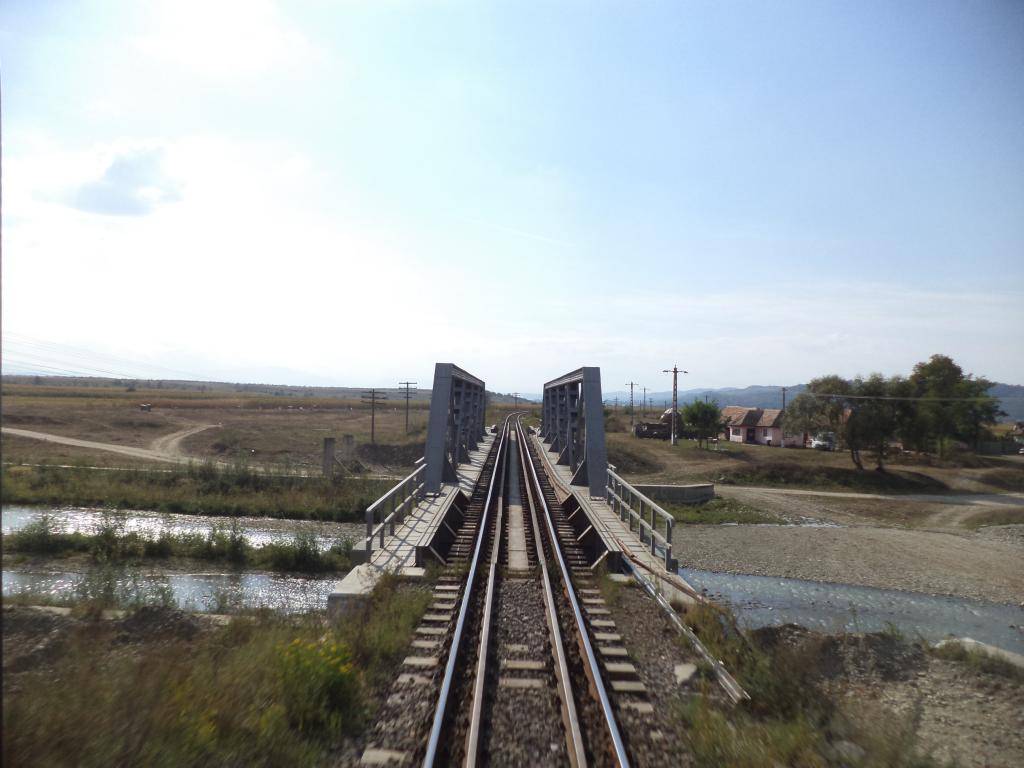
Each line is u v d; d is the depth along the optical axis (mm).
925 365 68000
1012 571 21531
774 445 66250
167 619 9367
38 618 8898
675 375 58031
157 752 4309
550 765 5012
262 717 5102
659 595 9344
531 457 30297
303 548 16938
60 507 23297
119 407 63594
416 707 5828
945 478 45031
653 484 35188
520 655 7180
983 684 9305
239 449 39469
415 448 41438
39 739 4074
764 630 11461
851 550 23766
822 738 5562
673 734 5523
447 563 11719
